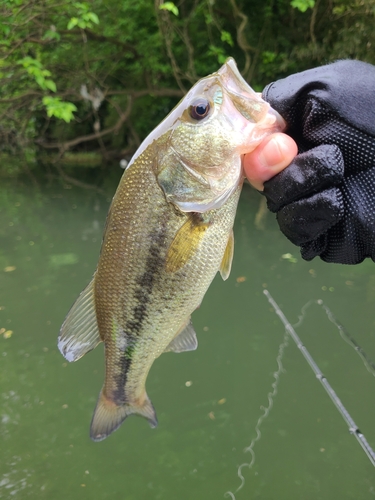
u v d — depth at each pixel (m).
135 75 1.85
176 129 0.23
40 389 0.58
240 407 0.56
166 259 0.24
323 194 0.20
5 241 1.11
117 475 0.47
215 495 0.45
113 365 0.27
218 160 0.22
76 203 1.50
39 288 0.84
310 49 1.29
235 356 0.65
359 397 0.56
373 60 1.13
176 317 0.25
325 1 1.25
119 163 2.43
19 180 1.94
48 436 0.51
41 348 0.66
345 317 0.72
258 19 1.40
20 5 1.20
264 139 0.21
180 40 1.62
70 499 0.45
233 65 0.22
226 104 0.22
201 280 0.24
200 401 0.57
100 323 0.26
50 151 2.57
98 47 1.68
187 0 1.52
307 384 0.59
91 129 2.52
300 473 0.47
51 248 1.05
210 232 0.23
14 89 1.68
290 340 0.67
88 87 1.83
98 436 0.28
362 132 0.20
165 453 0.50
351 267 0.89
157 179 0.23
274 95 0.22
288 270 0.89
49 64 1.61
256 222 1.20
